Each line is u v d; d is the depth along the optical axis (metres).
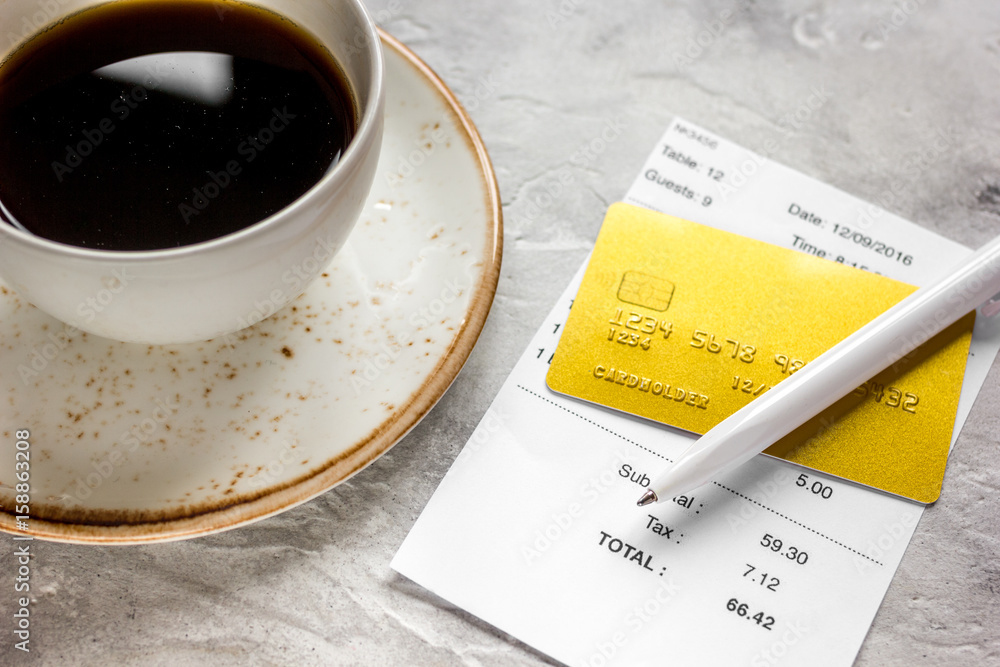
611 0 0.71
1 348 0.47
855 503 0.50
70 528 0.40
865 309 0.55
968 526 0.50
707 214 0.60
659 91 0.67
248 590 0.47
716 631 0.46
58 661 0.45
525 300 0.56
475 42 0.68
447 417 0.52
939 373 0.53
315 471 0.43
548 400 0.52
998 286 0.51
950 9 0.71
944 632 0.47
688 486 0.47
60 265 0.35
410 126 0.54
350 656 0.46
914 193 0.62
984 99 0.68
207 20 0.49
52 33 0.47
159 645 0.45
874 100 0.67
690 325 0.54
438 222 0.52
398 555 0.48
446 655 0.46
